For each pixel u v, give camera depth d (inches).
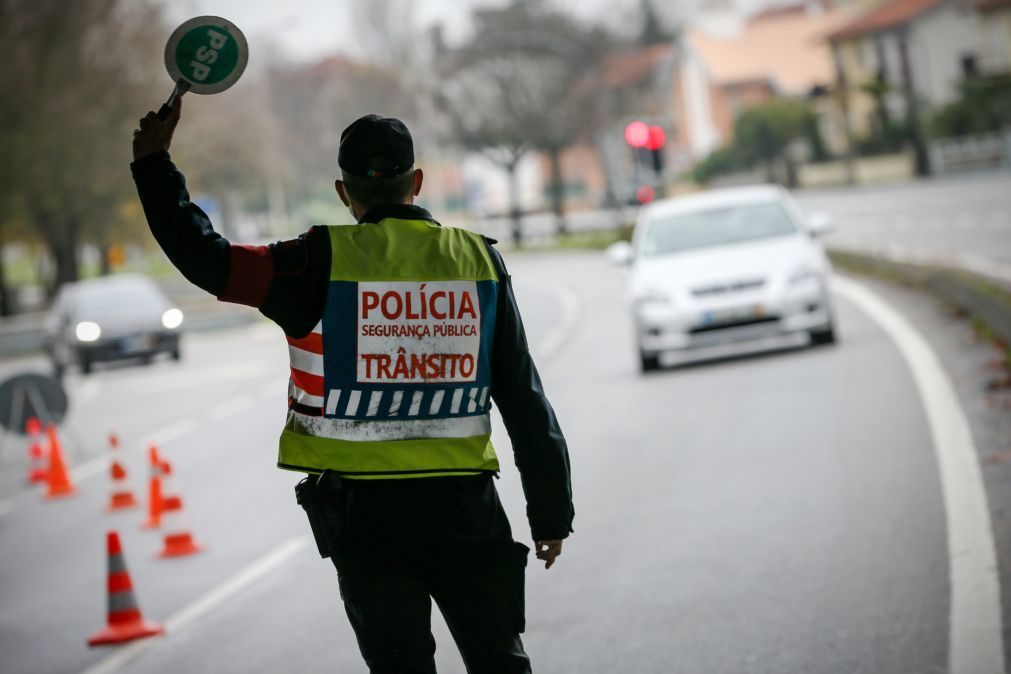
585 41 3238.2
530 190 5452.8
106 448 756.6
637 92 4825.3
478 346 167.9
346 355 164.9
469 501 166.1
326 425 165.0
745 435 509.4
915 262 999.0
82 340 1235.2
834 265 1232.2
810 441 479.5
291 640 320.8
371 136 170.7
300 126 5157.5
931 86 3622.0
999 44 3459.6
